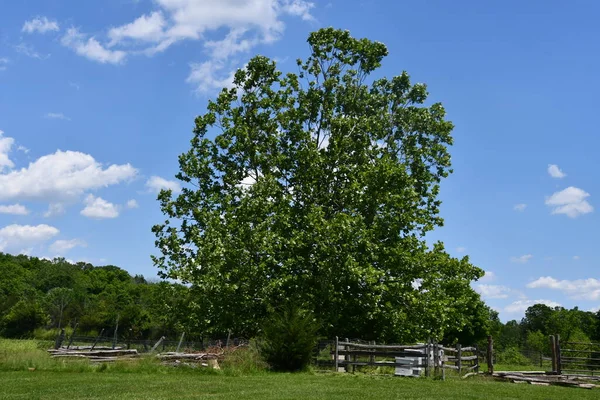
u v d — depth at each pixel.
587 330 71.75
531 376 24.22
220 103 34.34
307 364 22.08
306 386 16.39
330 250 28.59
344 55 36.34
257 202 29.80
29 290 102.25
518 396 16.20
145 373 19.52
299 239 29.41
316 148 33.28
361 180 31.48
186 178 33.69
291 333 21.83
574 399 16.00
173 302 31.89
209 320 28.27
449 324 31.75
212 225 29.61
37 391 14.23
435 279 31.19
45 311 84.38
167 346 40.91
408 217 30.84
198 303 29.53
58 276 111.19
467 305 34.22
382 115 37.50
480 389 17.66
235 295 28.03
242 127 32.88
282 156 32.53
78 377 17.56
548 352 61.81
